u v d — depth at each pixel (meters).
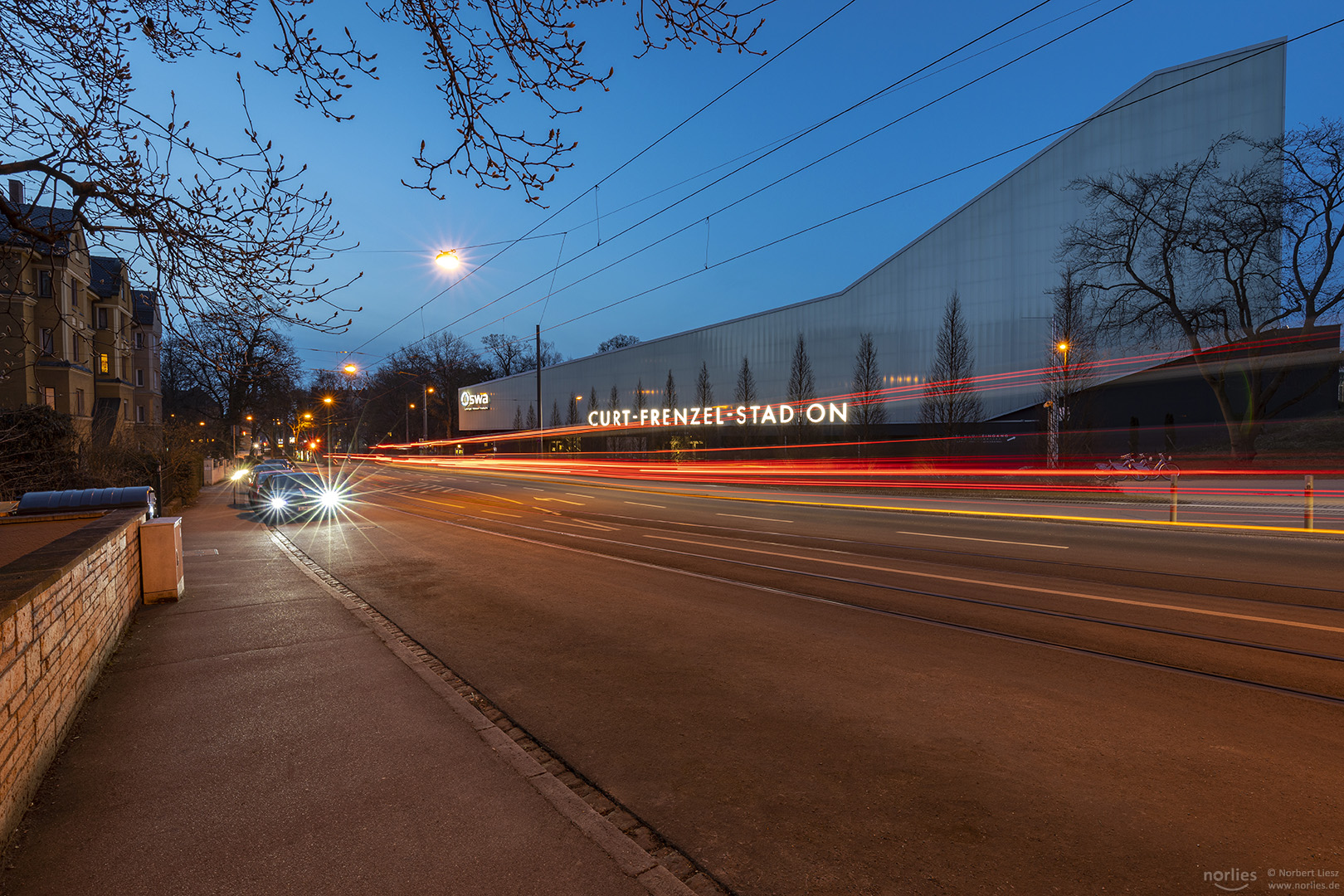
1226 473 25.06
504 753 3.87
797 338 40.34
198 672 5.33
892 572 9.30
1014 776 3.66
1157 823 3.19
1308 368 29.98
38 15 4.66
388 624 7.09
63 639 4.11
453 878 2.73
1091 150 31.30
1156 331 29.97
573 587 8.65
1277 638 6.02
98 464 17.58
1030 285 32.69
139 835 3.06
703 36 4.64
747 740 4.16
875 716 4.48
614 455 50.50
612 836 3.02
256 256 4.95
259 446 72.94
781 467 38.50
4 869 2.82
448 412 82.75
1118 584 8.32
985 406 33.50
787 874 2.85
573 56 4.51
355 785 3.51
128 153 4.82
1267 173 27.30
